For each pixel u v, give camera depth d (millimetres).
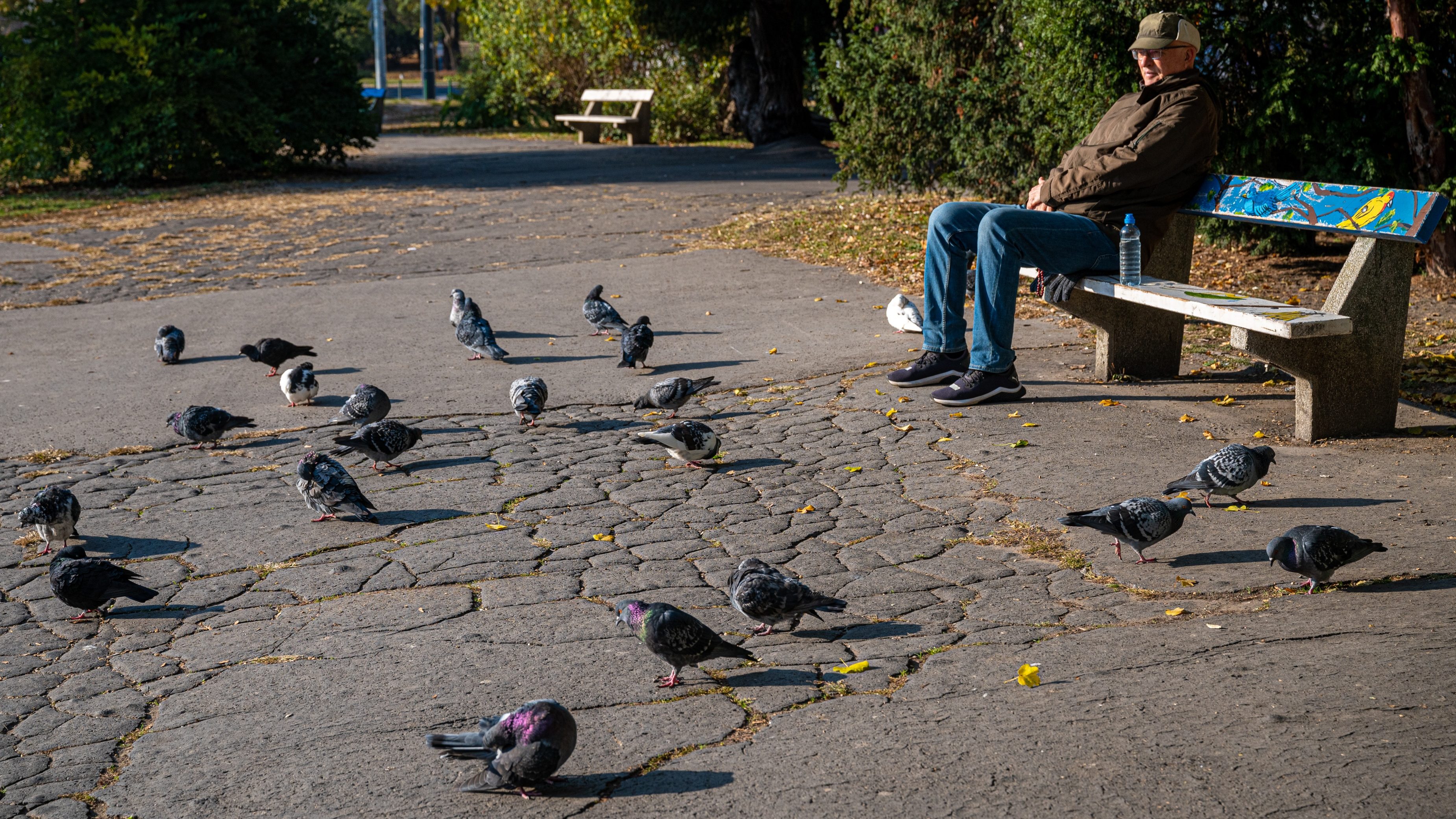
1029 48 13430
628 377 9320
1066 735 3684
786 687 4211
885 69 16250
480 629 4871
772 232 16312
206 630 5059
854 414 7945
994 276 7719
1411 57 10570
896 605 4906
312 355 9953
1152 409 7621
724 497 6484
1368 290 6660
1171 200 7820
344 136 27109
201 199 22078
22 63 23547
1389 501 5680
